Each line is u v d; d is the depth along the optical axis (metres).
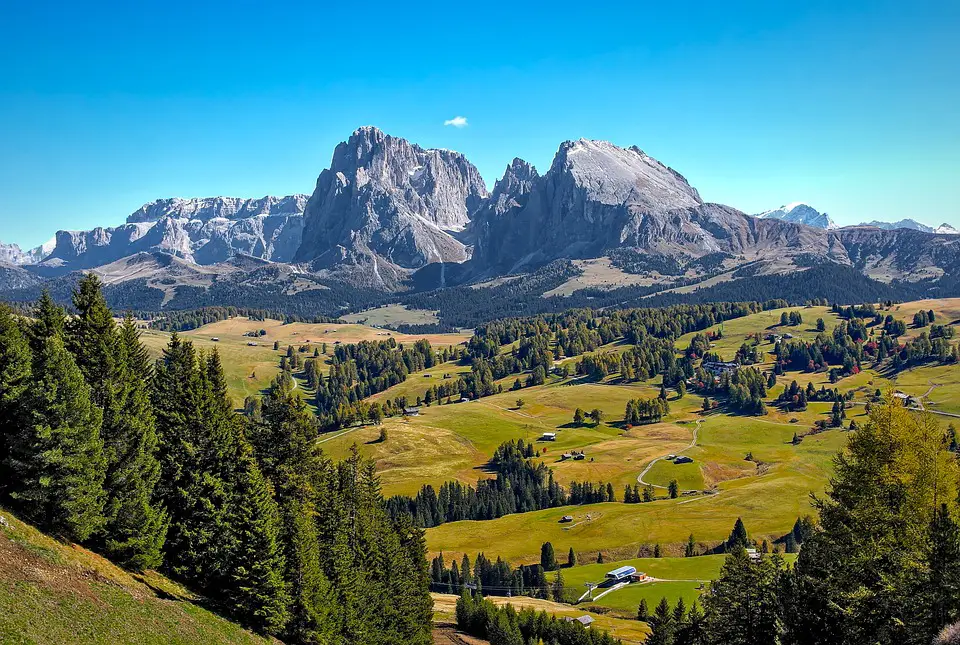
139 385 60.09
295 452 69.19
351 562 69.56
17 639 34.47
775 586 45.25
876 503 39.38
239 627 55.56
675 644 66.50
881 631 37.56
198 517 60.28
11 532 44.66
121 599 46.16
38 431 47.56
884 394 42.19
